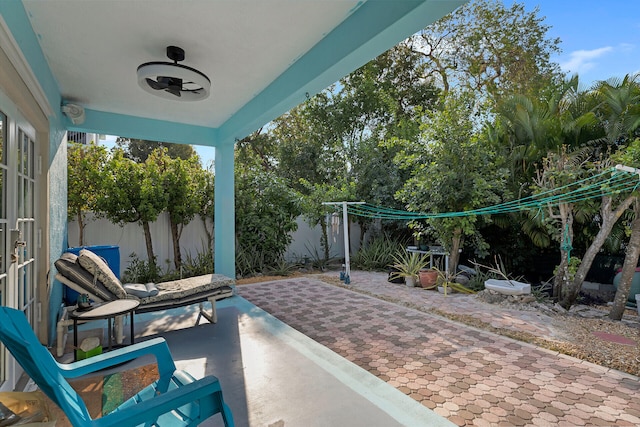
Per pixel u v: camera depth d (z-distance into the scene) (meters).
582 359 3.42
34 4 2.38
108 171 6.56
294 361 3.11
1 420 1.35
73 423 1.19
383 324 4.44
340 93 11.31
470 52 11.91
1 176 2.33
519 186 6.49
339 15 2.61
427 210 6.74
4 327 1.21
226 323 4.16
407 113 11.76
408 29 2.30
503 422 2.38
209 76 3.63
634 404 2.61
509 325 4.39
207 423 2.18
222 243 5.64
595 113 6.34
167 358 1.91
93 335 3.56
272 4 2.45
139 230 7.10
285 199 8.20
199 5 2.44
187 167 7.50
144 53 3.11
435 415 2.33
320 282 7.04
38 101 2.90
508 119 7.22
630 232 5.14
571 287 5.25
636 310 5.16
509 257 7.18
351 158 9.80
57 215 3.96
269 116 4.14
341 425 2.19
